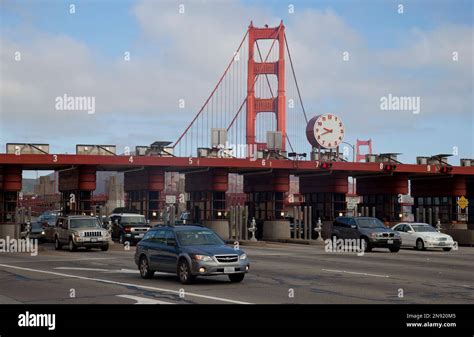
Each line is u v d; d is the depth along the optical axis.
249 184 51.88
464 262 26.92
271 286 17.66
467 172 49.16
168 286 17.75
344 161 48.34
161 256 19.14
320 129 47.88
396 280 19.31
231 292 16.33
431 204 53.62
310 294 15.94
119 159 41.25
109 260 27.78
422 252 34.78
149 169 45.59
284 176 48.19
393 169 46.91
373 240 33.81
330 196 50.03
